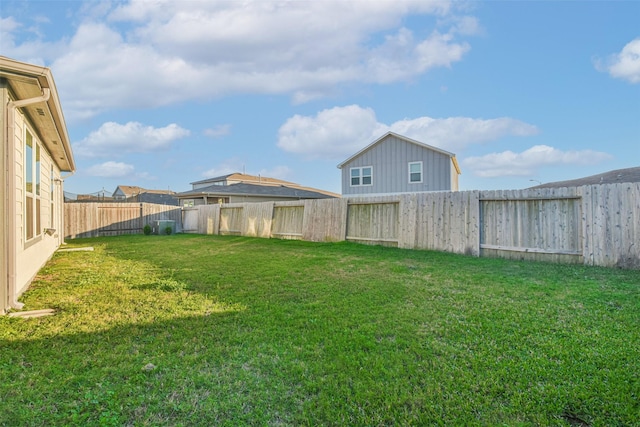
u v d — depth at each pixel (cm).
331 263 684
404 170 1819
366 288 480
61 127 608
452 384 228
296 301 421
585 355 263
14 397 212
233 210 1489
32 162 573
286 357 268
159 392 220
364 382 232
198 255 837
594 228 626
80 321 350
